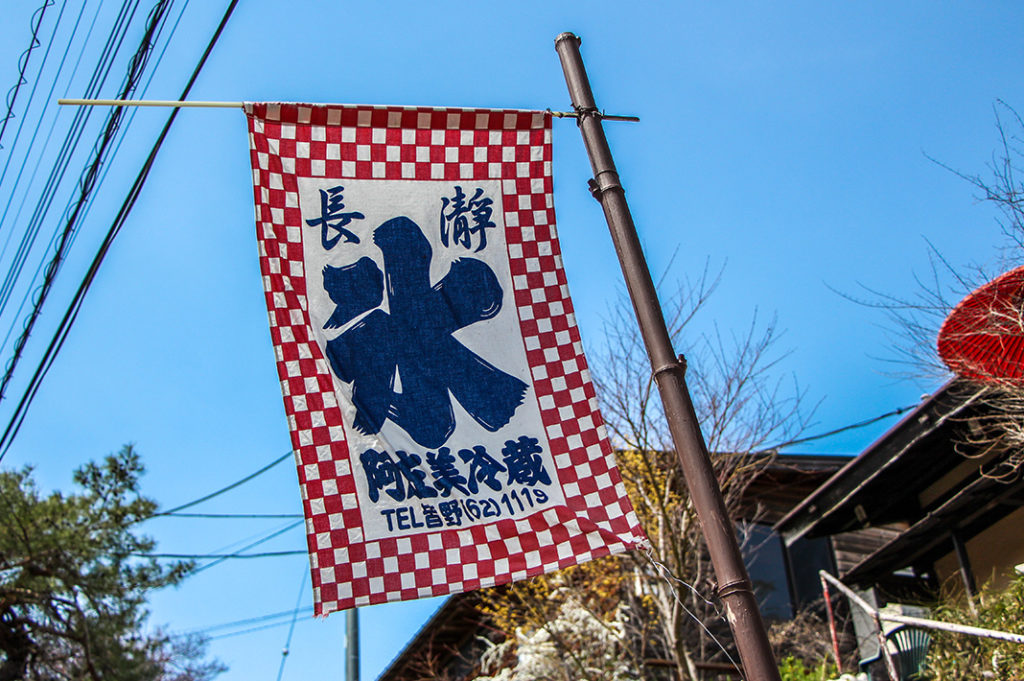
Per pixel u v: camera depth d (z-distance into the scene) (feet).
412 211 23.16
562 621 51.29
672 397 18.67
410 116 23.58
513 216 23.44
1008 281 32.37
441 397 22.00
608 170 21.50
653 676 50.16
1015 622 35.68
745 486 51.62
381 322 22.39
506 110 23.75
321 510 20.79
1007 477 41.60
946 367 37.83
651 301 19.66
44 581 55.26
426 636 65.16
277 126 23.09
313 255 22.58
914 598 49.73
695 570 47.16
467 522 21.07
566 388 22.31
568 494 21.43
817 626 59.82
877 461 47.01
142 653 56.75
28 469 57.47
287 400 21.44
